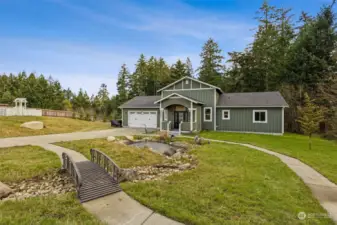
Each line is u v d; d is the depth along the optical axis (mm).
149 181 5406
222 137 14672
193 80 19797
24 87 41500
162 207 3869
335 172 6324
